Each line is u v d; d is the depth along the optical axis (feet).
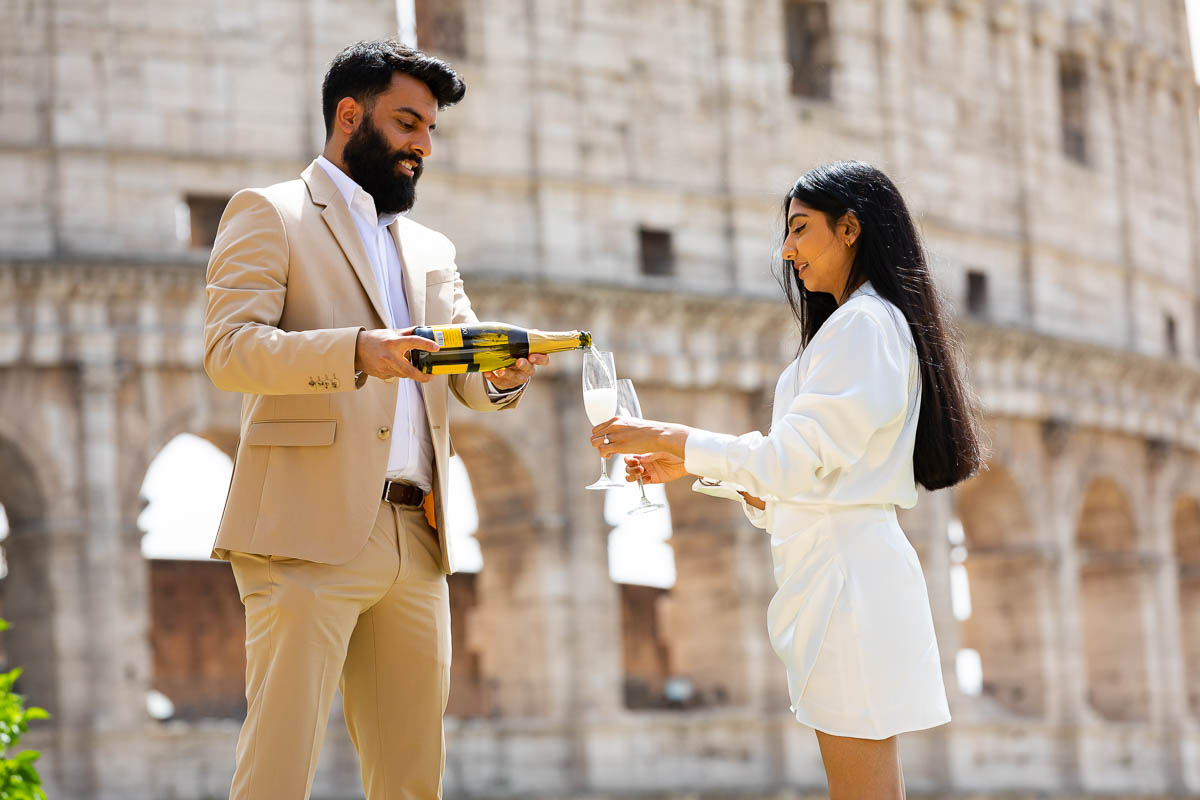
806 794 186.70
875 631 37.65
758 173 197.47
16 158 163.84
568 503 180.96
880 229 38.88
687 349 188.03
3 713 66.33
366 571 40.04
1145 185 243.60
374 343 37.88
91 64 166.50
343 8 176.45
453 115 182.39
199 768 160.45
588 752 177.78
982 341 209.56
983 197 220.43
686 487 190.80
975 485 217.36
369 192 41.42
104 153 165.58
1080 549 235.61
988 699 217.15
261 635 39.93
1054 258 226.38
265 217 40.06
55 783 155.84
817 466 37.42
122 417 162.20
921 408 38.58
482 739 175.63
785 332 192.85
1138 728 222.28
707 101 195.93
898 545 38.19
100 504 159.94
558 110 186.91
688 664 192.95
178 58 169.58
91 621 158.81
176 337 163.63
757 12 199.93
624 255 188.85
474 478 184.03
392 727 41.65
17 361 159.22
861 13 211.20
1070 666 216.13
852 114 207.92
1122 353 223.71
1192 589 247.70
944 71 217.97
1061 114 237.86
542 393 181.06
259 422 40.09
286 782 39.11
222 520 40.29
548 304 180.24
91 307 161.58
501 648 182.39
